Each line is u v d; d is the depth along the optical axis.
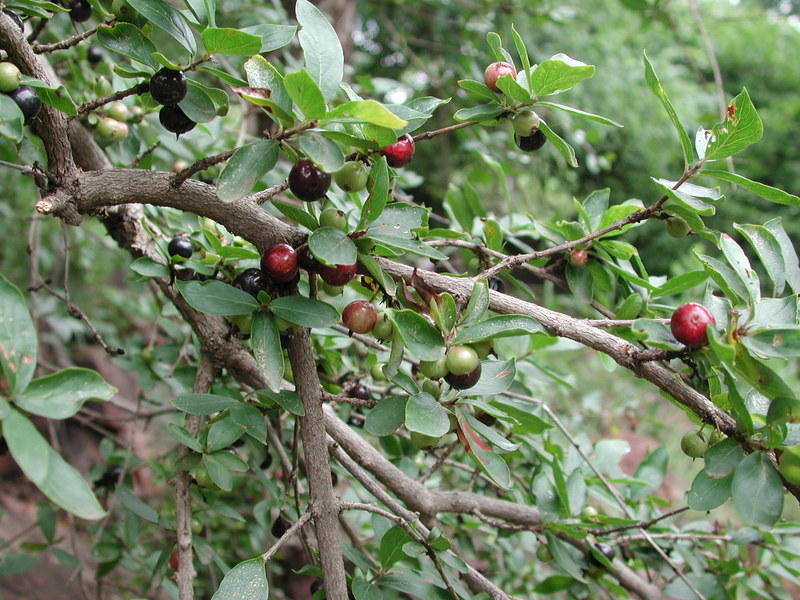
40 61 0.21
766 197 0.20
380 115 0.17
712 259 0.21
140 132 0.35
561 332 0.20
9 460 0.57
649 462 0.35
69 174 0.20
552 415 0.30
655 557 0.32
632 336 0.23
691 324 0.17
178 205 0.21
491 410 0.21
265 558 0.19
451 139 0.98
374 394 0.31
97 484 0.35
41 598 0.45
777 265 0.20
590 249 0.26
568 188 1.27
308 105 0.17
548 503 0.29
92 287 0.69
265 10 0.49
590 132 0.66
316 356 0.29
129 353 0.42
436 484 0.39
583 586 0.31
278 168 0.43
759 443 0.18
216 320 0.25
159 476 0.41
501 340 0.34
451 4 0.82
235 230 0.21
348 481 0.35
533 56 1.07
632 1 0.61
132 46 0.20
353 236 0.19
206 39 0.18
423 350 0.19
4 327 0.15
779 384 0.17
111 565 0.34
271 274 0.20
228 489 0.22
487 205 1.03
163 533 0.43
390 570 0.24
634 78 1.25
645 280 0.26
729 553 0.33
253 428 0.22
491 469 0.20
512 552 0.37
